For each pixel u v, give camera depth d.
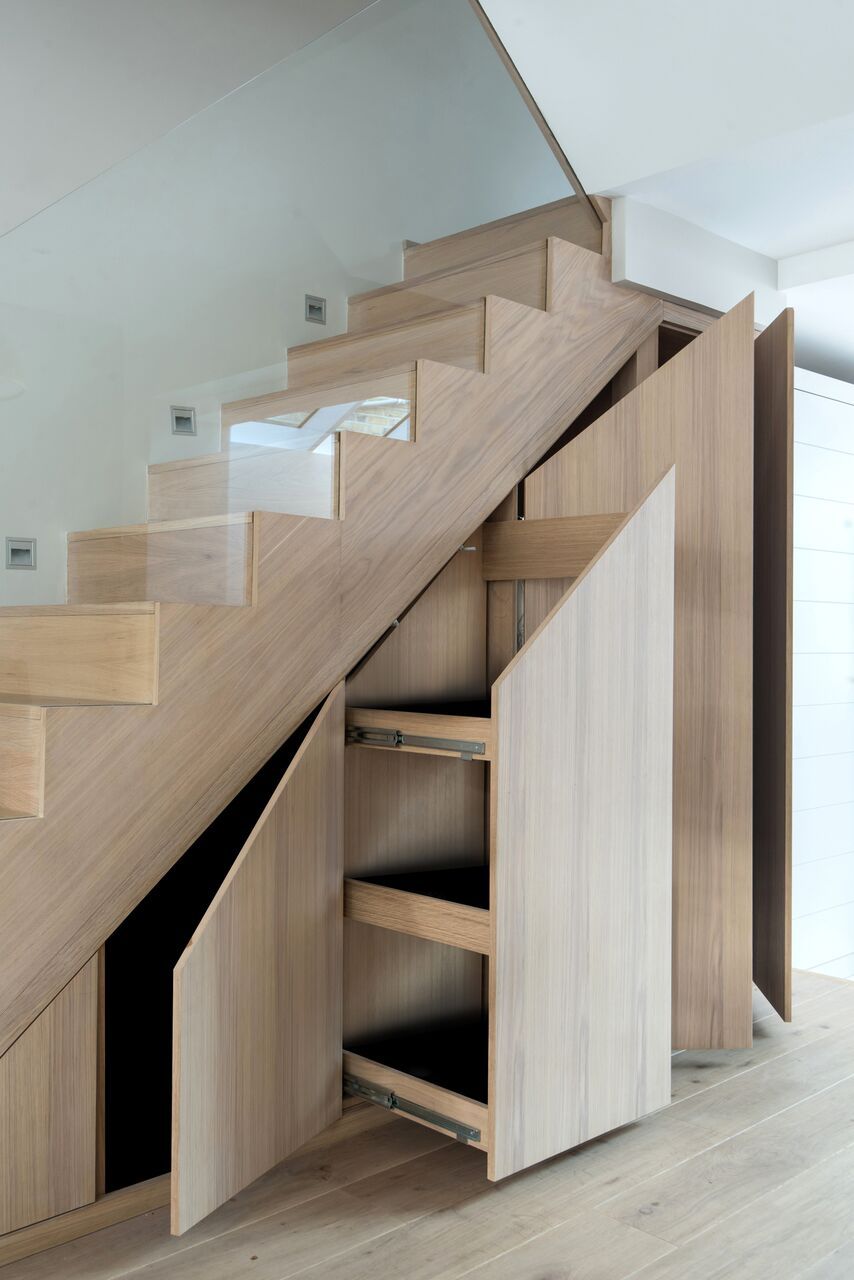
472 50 2.63
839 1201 1.95
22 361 2.10
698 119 2.56
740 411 2.63
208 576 2.06
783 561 2.76
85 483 2.15
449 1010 2.56
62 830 1.78
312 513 2.23
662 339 3.23
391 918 2.13
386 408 2.36
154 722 1.89
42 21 2.98
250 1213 1.92
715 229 3.12
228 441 2.23
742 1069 2.59
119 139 3.12
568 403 2.75
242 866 1.93
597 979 2.09
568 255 2.75
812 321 3.77
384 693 2.44
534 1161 1.97
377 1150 2.17
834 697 3.89
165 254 2.18
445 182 2.55
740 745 2.68
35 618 2.16
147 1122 1.98
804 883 3.76
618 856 2.12
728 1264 1.74
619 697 2.12
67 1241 1.82
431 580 2.48
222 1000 1.87
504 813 1.90
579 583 2.04
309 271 2.32
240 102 2.24
